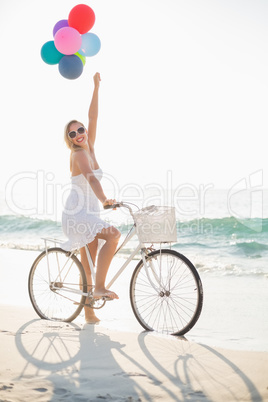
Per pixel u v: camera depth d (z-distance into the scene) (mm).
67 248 4023
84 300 3994
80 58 5047
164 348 3105
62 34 4684
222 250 10109
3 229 15789
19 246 11844
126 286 5832
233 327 3926
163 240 3689
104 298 3783
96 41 5168
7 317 4070
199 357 2898
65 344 3186
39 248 11508
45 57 4969
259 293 5484
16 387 2314
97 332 3564
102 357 2893
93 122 4539
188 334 3723
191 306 4805
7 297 5184
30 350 3021
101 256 3795
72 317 4027
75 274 6195
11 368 2643
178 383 2434
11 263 8000
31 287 4199
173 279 6285
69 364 2744
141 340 3322
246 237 11594
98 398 2199
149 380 2477
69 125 4070
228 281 6430
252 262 8453
